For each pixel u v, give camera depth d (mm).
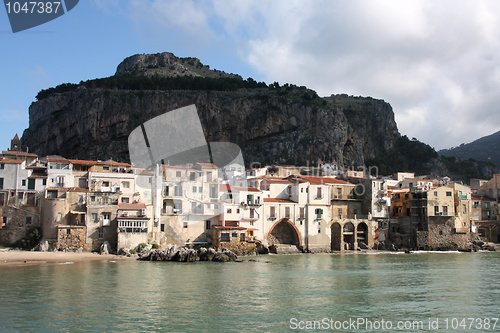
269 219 118812
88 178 102562
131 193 104750
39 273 70500
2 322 42469
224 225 111062
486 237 151875
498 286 66938
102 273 71625
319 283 67125
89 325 42094
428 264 96188
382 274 78500
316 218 124625
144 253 94938
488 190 164250
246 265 87812
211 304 51094
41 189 100500
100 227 98188
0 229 96625
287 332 41844
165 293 56375
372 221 134625
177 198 107375
